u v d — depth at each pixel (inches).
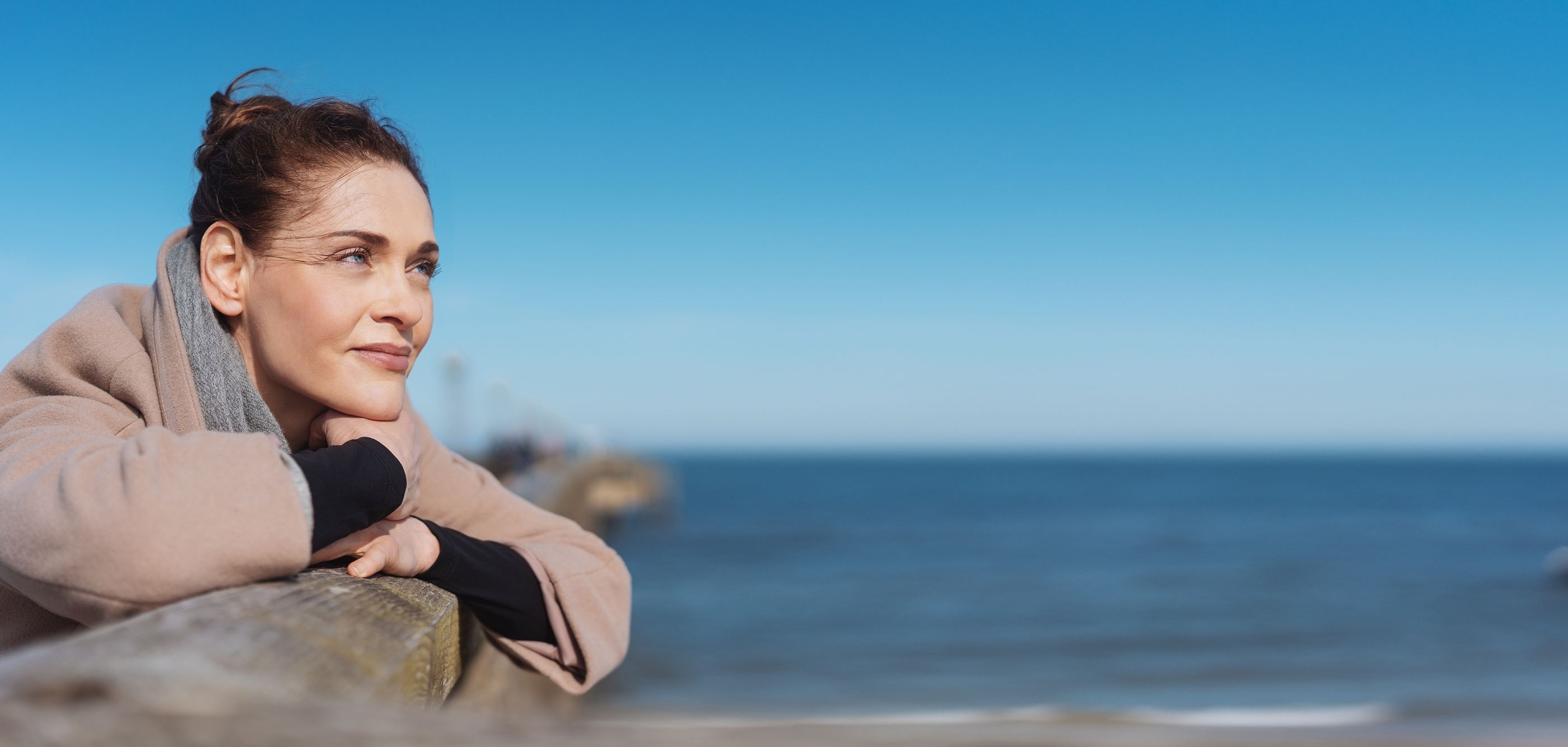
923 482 4901.6
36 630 46.9
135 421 50.3
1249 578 1215.6
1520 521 2294.5
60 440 43.9
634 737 19.8
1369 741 377.4
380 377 52.5
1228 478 5615.2
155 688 18.9
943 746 329.1
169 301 51.0
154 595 36.9
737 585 1132.5
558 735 18.9
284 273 50.5
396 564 49.0
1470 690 550.9
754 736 22.6
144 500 36.8
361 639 32.7
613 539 1766.7
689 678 573.0
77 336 50.9
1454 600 1005.2
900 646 713.6
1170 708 499.8
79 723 16.7
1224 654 688.4
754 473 6717.5
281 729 17.2
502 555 57.9
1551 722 451.8
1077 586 1134.4
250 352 54.0
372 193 51.4
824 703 502.0
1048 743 354.6
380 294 52.0
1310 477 5767.7
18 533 38.1
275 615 30.9
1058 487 4362.7
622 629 64.9
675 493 3794.3
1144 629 812.6
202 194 53.2
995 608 941.8
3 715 16.7
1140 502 3120.1
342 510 44.6
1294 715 476.4
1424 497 3420.3
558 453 1501.0
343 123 52.2
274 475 39.8
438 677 45.0
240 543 37.4
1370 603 987.3
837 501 3235.7
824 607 943.7
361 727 17.7
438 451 65.2
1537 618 874.8
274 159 50.1
